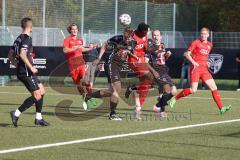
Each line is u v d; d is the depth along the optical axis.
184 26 85.44
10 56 29.28
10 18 72.31
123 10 78.94
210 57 64.25
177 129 29.56
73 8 76.00
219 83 69.25
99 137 26.66
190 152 23.00
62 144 24.64
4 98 49.75
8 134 27.41
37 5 74.31
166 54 37.38
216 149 23.72
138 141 25.58
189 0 99.88
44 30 73.75
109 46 33.44
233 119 34.50
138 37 34.22
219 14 93.88
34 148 23.61
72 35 42.03
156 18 82.38
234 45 79.06
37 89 29.62
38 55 65.81
